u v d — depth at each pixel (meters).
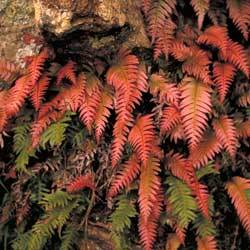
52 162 2.31
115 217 2.19
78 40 2.21
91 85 2.23
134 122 2.23
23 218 2.36
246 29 2.29
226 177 2.31
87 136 2.29
